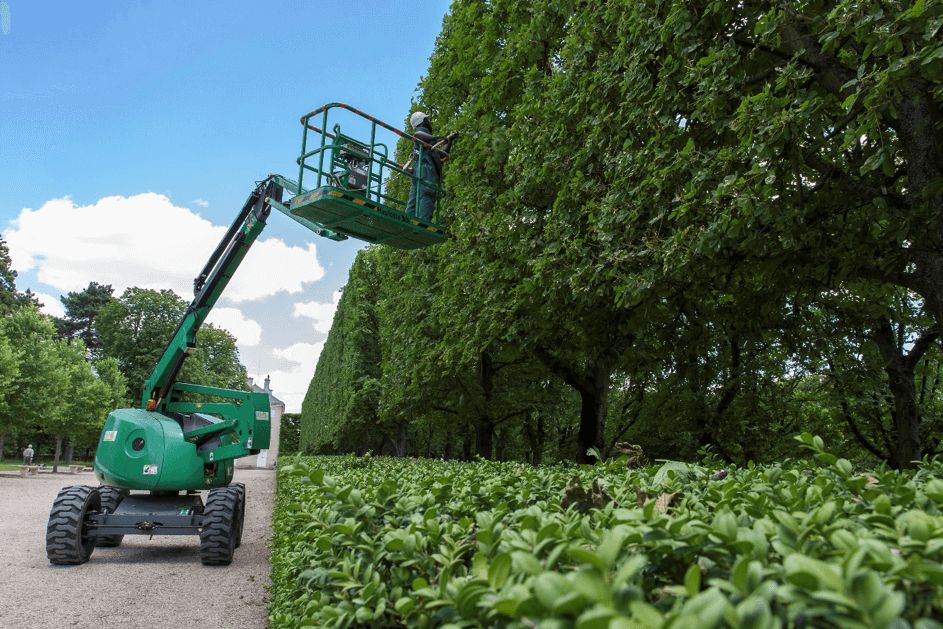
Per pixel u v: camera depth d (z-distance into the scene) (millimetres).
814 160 7273
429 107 16906
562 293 10305
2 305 56750
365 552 2285
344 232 9461
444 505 3076
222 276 10977
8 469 39438
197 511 10414
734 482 2734
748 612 998
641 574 1419
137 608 6980
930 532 1466
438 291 17062
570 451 21141
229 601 7367
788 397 16531
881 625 968
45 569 8922
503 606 1185
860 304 12492
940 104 6410
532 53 12414
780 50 7230
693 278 8844
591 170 9719
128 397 60938
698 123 8008
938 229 6488
